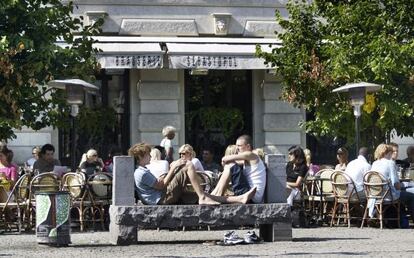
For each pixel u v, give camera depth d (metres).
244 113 30.66
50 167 23.00
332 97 25.06
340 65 24.39
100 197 21.12
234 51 28.17
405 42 24.53
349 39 24.42
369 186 21.14
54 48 23.80
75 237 19.27
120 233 17.16
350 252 15.45
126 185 17.31
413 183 21.72
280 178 17.83
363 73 24.33
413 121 25.09
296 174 21.61
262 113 30.56
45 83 23.97
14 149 28.67
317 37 25.47
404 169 24.00
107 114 29.64
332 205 22.70
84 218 21.33
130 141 29.81
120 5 29.86
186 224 17.17
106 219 21.89
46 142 28.95
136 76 29.80
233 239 17.22
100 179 21.06
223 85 30.50
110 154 26.33
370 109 24.33
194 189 17.39
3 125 23.59
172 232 20.48
